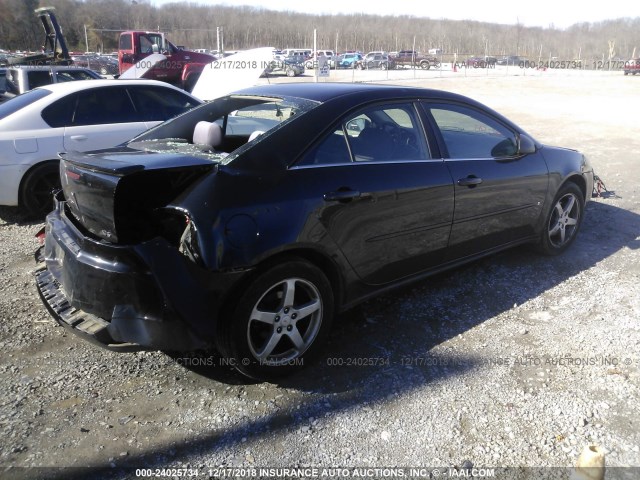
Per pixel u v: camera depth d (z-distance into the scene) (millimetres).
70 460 2391
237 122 3877
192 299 2584
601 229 5648
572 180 4832
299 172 2930
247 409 2748
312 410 2746
